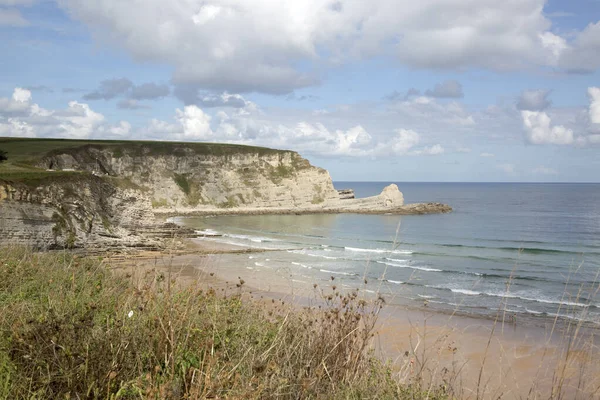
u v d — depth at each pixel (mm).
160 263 17547
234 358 4309
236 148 116938
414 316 16578
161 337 4152
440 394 4883
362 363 4840
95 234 34438
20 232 29328
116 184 47469
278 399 3723
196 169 110312
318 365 4406
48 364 3488
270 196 111750
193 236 53500
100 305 5270
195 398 3340
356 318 5449
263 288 18969
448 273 30078
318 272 28859
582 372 5246
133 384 3559
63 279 7098
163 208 102375
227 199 109562
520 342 12867
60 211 32500
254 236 58625
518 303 20562
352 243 51312
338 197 115750
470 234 58469
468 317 17172
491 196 177250
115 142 106188
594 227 64938
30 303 5484
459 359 10211
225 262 31859
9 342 3904
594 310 18047
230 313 5887
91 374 3502
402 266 32906
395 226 71625
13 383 3457
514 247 44938
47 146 84312
